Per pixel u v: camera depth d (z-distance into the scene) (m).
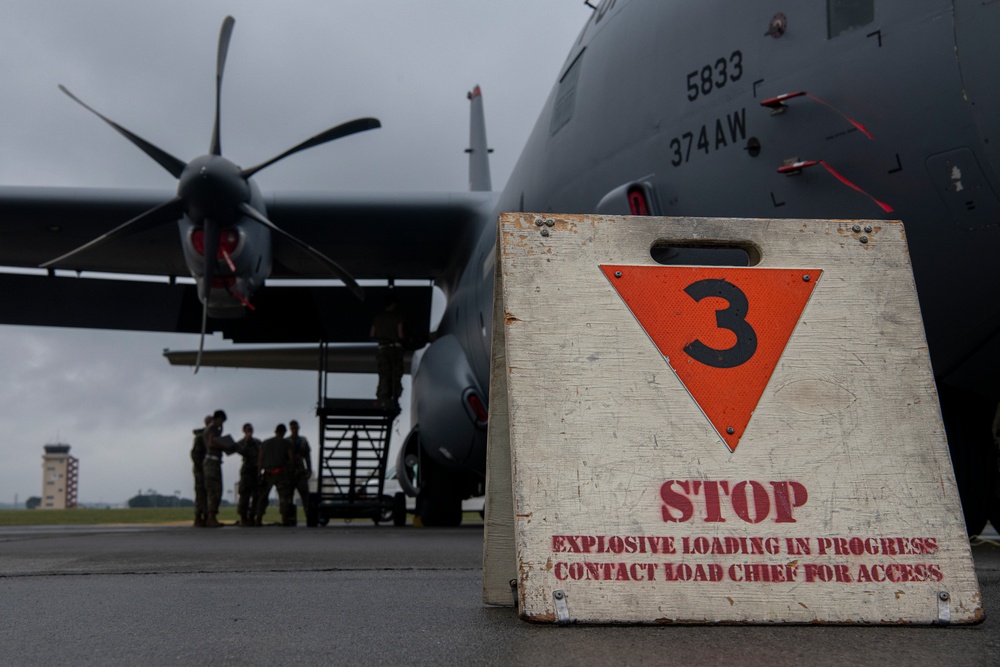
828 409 2.11
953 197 4.49
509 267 2.17
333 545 6.30
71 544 6.54
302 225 11.06
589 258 2.19
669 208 5.79
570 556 1.94
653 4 6.29
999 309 4.61
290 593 2.80
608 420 2.05
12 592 2.90
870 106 4.73
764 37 5.28
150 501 106.19
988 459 5.56
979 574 3.52
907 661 1.57
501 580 2.38
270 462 13.29
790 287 2.21
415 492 12.26
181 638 1.90
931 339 4.91
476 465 10.89
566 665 1.55
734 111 5.38
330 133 9.65
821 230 2.28
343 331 13.10
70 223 10.99
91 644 1.83
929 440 2.10
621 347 2.12
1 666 1.61
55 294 12.38
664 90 5.93
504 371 2.39
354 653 1.71
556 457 2.01
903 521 2.02
